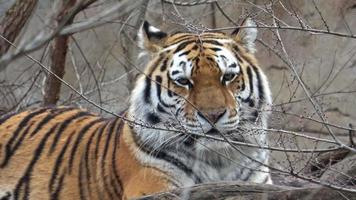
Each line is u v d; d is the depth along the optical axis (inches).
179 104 386.3
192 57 390.6
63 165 414.0
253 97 395.2
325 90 596.7
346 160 439.2
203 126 377.1
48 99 557.0
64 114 436.1
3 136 430.3
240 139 390.9
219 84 386.9
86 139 415.8
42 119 434.6
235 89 390.3
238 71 392.5
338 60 600.7
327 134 583.8
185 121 381.4
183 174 390.9
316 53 605.3
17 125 434.0
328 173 436.1
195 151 389.7
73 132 422.9
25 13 479.2
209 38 403.2
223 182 332.2
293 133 325.7
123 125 402.0
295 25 603.5
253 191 323.9
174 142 387.2
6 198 419.2
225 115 378.0
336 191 308.5
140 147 390.9
